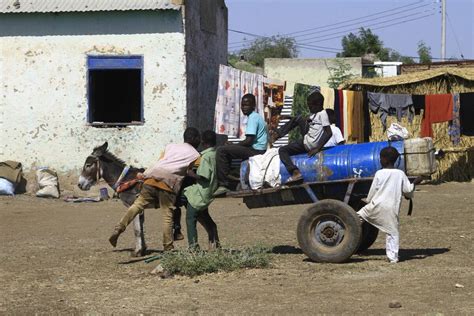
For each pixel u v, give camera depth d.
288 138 18.66
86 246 11.48
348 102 19.77
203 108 20.25
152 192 9.74
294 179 9.42
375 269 8.89
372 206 9.23
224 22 22.86
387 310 6.94
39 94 19.09
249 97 9.98
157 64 18.62
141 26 18.70
